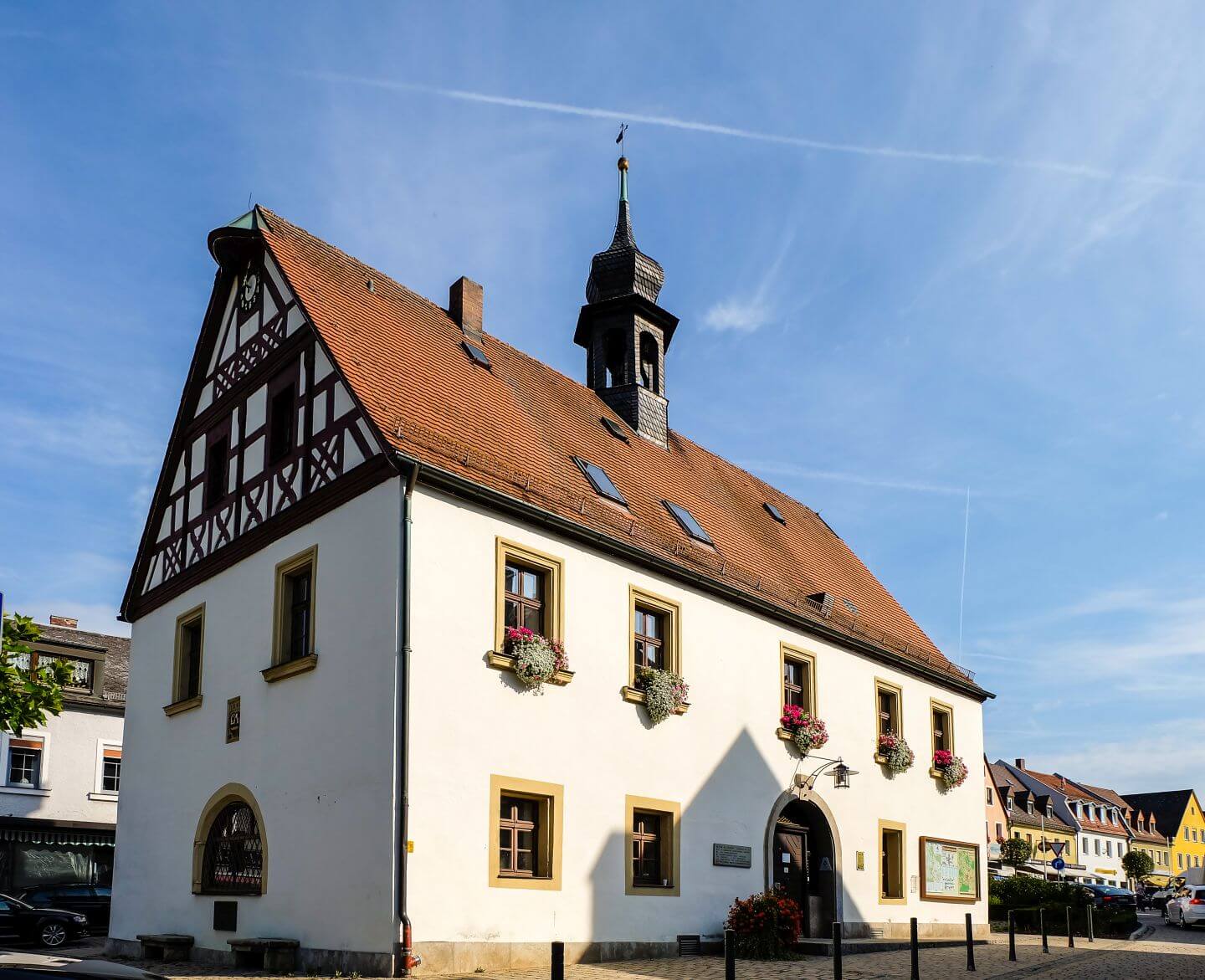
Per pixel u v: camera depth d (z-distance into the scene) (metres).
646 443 24.12
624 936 16.59
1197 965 18.52
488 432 17.64
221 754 16.86
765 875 19.91
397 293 20.00
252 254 18.66
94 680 31.56
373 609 14.58
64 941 21.64
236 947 14.73
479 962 14.12
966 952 20.62
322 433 16.20
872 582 29.78
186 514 19.38
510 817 15.34
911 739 25.70
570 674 16.36
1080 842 80.56
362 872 13.77
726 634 20.20
